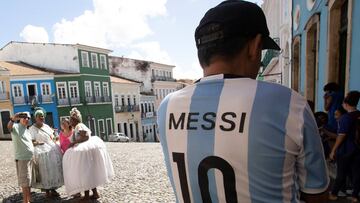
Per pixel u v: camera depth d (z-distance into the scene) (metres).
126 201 5.13
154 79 47.03
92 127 34.53
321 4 6.90
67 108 32.72
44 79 31.66
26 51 34.44
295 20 10.82
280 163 0.83
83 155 4.94
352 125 3.61
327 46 6.20
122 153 12.42
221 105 0.90
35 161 5.19
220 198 0.88
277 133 0.82
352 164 3.62
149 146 16.20
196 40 1.02
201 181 0.91
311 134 0.84
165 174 7.14
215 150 0.87
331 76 6.10
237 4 0.94
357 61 4.43
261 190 0.83
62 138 5.52
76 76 33.38
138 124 42.03
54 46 33.66
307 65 8.62
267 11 20.98
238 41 0.93
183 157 0.95
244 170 0.84
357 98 3.70
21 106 30.58
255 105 0.85
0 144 20.45
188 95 0.99
